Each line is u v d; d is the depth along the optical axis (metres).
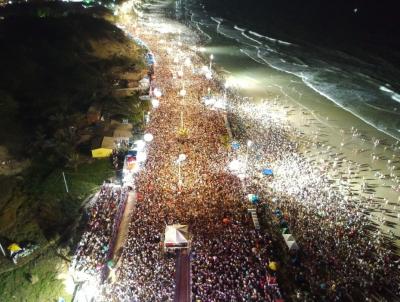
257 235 25.80
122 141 36.16
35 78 42.31
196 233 25.58
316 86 59.00
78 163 32.53
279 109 49.84
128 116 41.56
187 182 31.25
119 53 59.25
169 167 33.28
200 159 34.78
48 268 22.41
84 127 37.62
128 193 29.94
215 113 45.09
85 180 30.88
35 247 23.41
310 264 23.94
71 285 21.67
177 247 23.97
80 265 22.61
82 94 43.06
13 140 32.03
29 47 48.03
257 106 50.09
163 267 22.56
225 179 31.84
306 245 25.44
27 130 34.03
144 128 40.31
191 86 53.09
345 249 25.17
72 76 45.50
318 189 31.88
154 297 20.45
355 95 55.31
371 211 29.98
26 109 36.91
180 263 23.27
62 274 22.27
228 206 28.58
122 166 33.22
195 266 22.61
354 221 28.19
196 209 28.05
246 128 42.78
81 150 34.41
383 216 29.45
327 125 45.69
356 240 26.17
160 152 35.69
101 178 31.55
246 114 46.81
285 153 37.66
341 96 55.00
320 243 25.61
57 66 46.44
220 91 52.94
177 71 58.59
